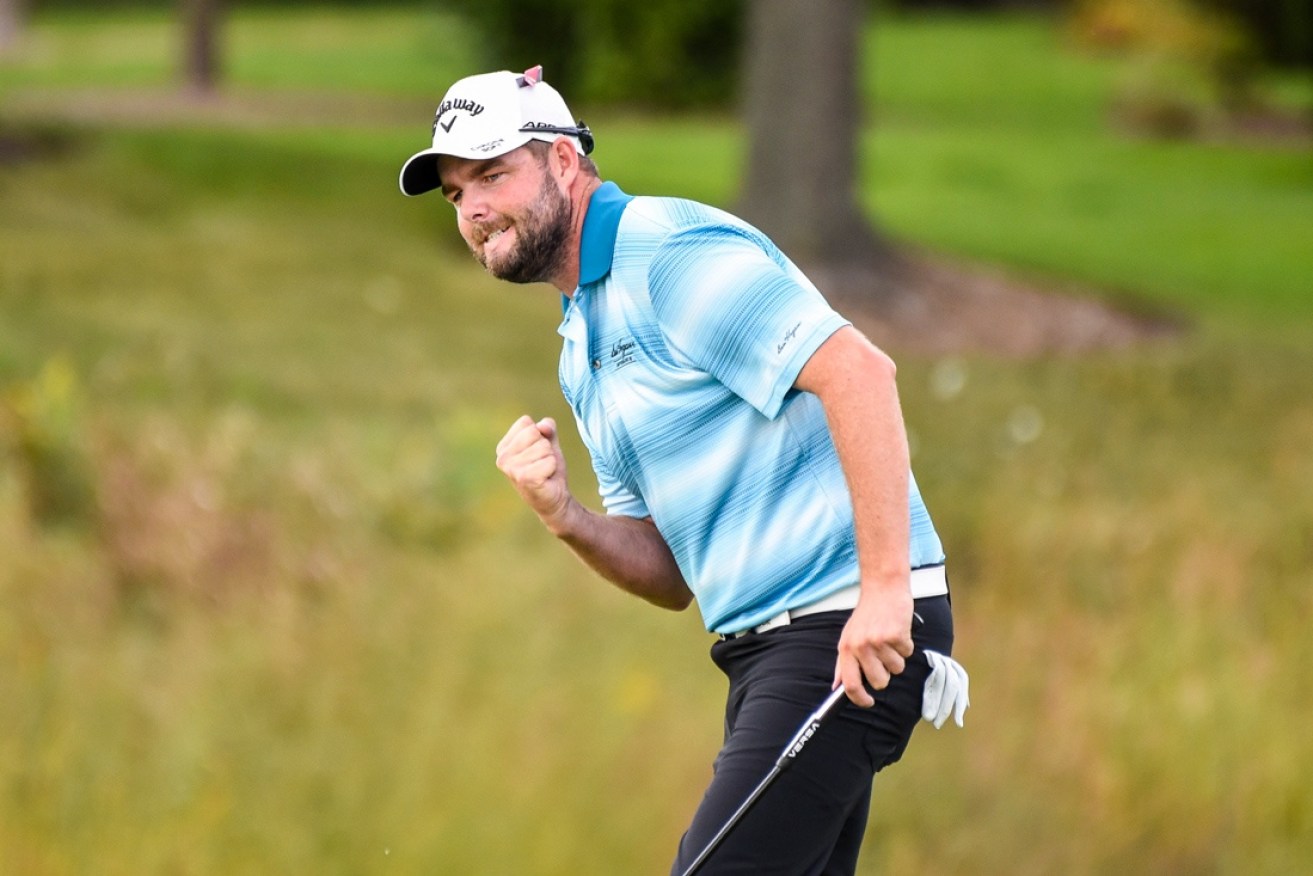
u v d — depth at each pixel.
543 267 11.98
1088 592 27.53
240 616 23.73
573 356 12.20
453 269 55.56
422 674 21.80
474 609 23.77
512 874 19.02
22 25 116.31
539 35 91.25
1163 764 22.42
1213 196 81.25
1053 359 50.59
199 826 18.95
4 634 22.80
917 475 34.78
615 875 19.28
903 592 11.10
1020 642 25.22
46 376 32.44
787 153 58.06
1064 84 109.56
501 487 28.97
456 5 92.69
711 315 11.41
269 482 29.06
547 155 11.87
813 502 11.77
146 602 24.86
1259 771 22.42
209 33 90.69
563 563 25.92
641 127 85.06
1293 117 102.88
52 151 63.72
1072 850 21.06
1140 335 55.84
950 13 137.00
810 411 11.72
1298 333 56.97
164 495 27.56
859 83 58.69
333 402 37.16
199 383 37.22
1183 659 24.83
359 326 46.09
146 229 55.25
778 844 11.58
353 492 28.70
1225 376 48.47
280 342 42.84
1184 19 103.12
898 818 21.22
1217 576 27.95
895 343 52.38
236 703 21.20
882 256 59.22
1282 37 112.81
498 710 21.19
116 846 18.58
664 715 21.75
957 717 11.88
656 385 11.80
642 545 13.16
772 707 11.80
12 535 25.42
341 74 101.56
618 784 20.23
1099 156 89.44
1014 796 21.64
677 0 89.00
